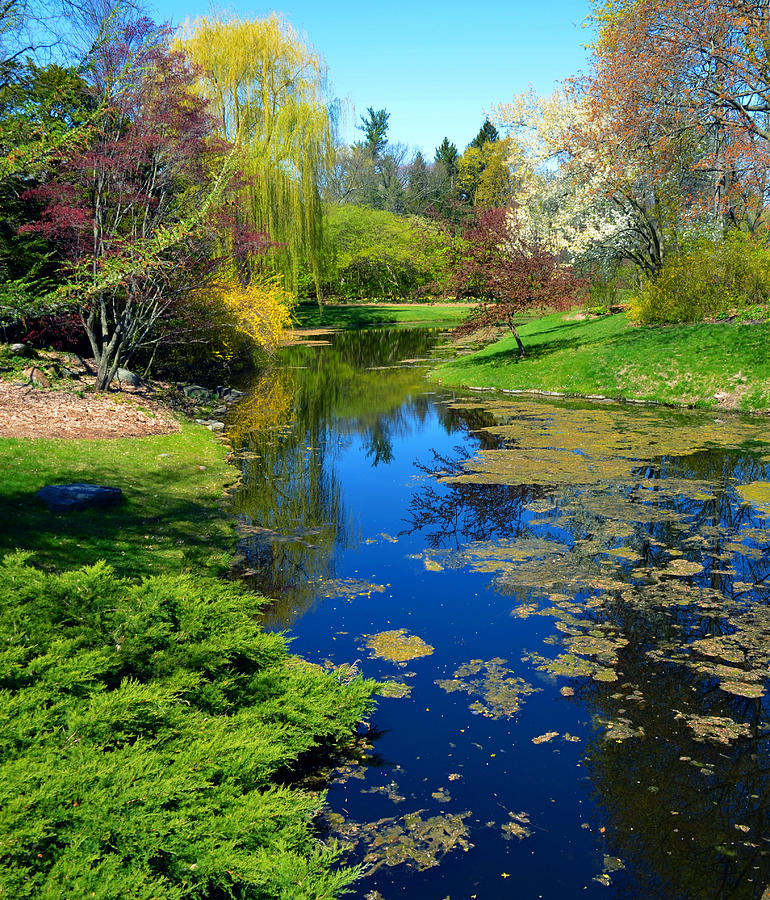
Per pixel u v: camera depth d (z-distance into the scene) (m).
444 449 13.52
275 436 15.03
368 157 81.50
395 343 37.44
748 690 5.10
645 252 26.50
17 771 2.83
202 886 2.72
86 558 6.89
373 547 8.37
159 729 3.59
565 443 13.12
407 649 5.85
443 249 40.16
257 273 24.27
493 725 4.75
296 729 4.16
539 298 21.98
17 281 5.21
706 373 17.42
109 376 14.16
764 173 17.50
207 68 25.14
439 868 3.48
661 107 19.25
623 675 5.36
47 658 3.72
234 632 4.70
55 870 2.49
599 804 3.96
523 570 7.50
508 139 32.44
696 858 3.54
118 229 14.29
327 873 3.02
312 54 29.08
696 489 9.90
